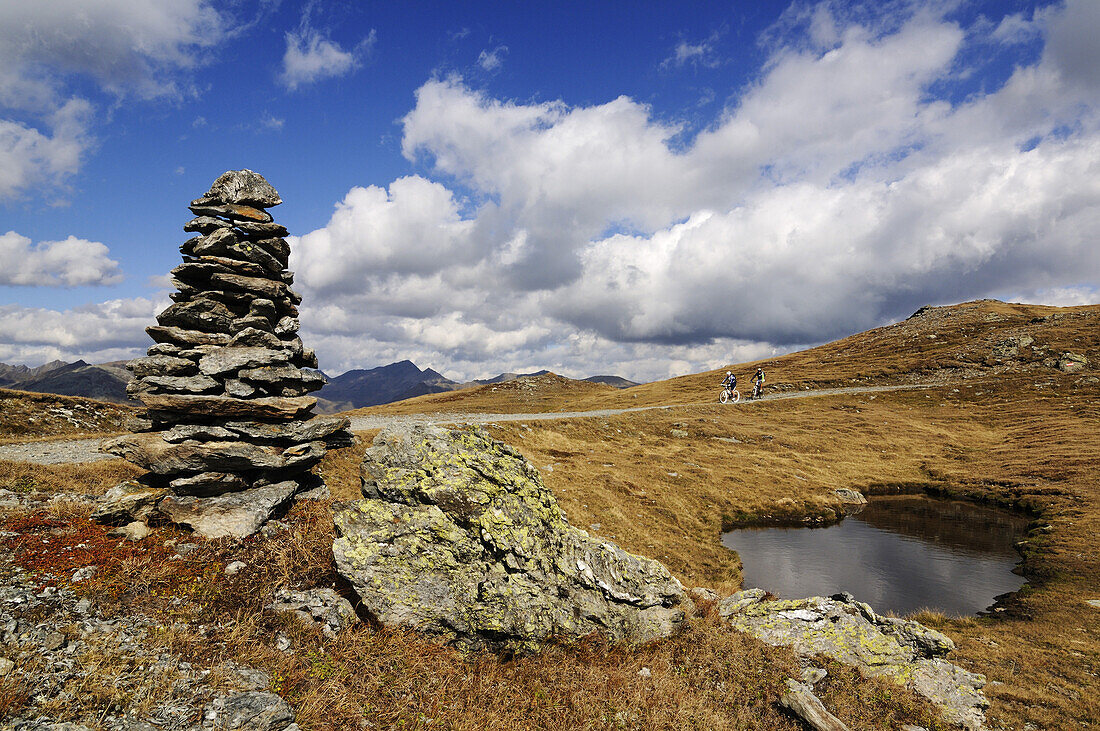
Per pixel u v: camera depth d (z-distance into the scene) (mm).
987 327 110312
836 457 56250
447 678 9977
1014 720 13070
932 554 32469
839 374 100438
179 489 14062
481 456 14289
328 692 8633
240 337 15367
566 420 53344
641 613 13633
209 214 16156
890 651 14992
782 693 12227
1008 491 44781
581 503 31891
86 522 13102
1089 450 49312
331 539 13109
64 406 38156
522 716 9680
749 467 49125
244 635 9297
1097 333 92188
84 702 6977
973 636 19953
